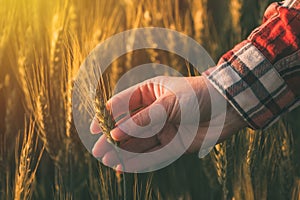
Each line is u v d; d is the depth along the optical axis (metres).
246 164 1.53
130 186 1.43
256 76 1.11
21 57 1.57
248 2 1.72
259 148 1.60
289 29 1.09
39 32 1.68
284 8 1.10
